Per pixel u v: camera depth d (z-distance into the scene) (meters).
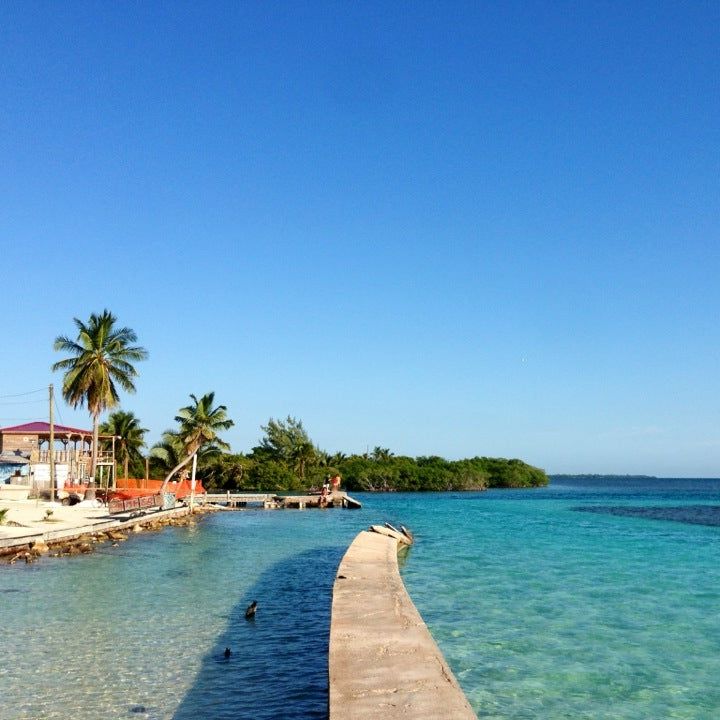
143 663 12.25
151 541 33.38
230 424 63.72
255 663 12.28
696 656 12.63
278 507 67.50
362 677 8.61
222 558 26.81
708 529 41.25
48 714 9.88
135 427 76.00
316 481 109.44
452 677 8.62
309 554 28.39
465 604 17.22
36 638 13.89
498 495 112.38
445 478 133.75
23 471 58.28
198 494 66.19
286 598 18.25
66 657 12.58
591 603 17.34
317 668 12.01
